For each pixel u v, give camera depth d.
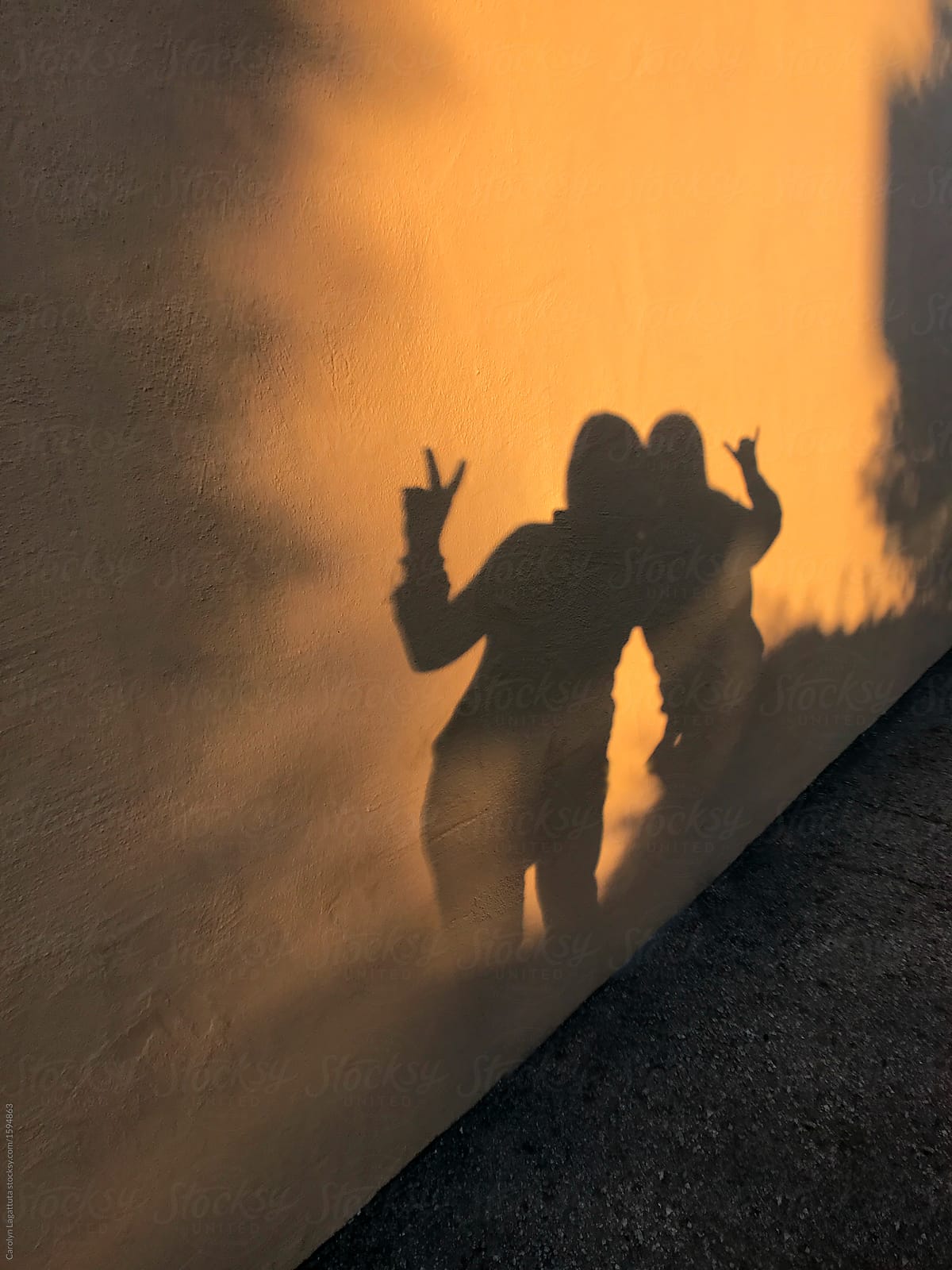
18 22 1.06
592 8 1.91
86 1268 1.37
